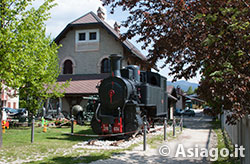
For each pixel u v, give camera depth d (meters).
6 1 8.41
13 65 7.98
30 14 8.69
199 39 5.37
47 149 8.70
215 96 4.74
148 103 12.67
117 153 8.20
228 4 4.67
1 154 7.71
